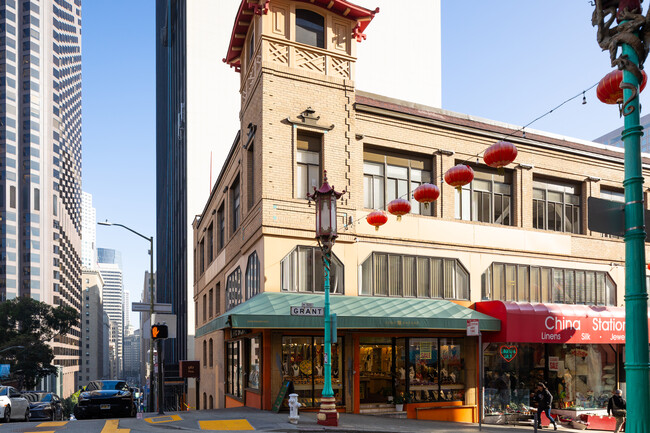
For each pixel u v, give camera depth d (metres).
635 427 5.61
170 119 93.56
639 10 6.36
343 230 19.92
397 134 21.69
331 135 20.23
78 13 188.50
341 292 19.80
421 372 20.56
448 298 21.83
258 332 19.03
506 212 23.89
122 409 20.91
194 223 45.28
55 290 143.62
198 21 70.44
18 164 137.75
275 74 19.64
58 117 154.75
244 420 15.16
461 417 20.73
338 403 18.94
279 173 19.28
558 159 25.03
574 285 24.70
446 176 14.93
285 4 20.31
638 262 5.88
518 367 22.20
